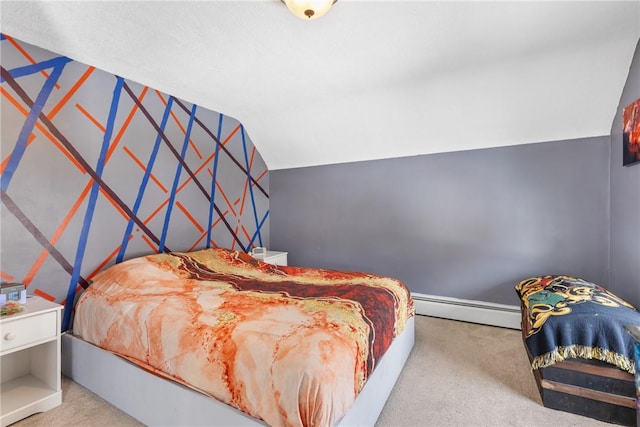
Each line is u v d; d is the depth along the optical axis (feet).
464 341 8.60
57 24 5.94
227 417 4.24
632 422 5.15
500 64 7.62
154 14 5.68
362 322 5.16
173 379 4.89
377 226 11.90
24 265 6.54
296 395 3.71
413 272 11.30
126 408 5.57
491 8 5.63
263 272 8.72
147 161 8.88
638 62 6.72
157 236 9.16
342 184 12.52
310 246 13.30
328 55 7.22
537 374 6.40
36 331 5.60
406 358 7.43
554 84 7.91
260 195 13.53
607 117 8.32
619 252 7.97
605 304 6.06
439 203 10.80
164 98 9.32
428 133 10.26
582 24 6.13
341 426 4.08
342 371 4.04
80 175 7.43
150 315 5.50
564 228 9.14
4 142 6.29
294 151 12.78
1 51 6.24
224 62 7.50
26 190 6.57
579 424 5.30
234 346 4.40
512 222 9.77
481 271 10.23
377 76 8.28
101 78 7.80
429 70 7.95
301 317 4.99
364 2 5.43
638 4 5.55
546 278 8.39
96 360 6.12
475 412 5.64
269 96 9.64
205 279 7.58
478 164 10.17
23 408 5.41
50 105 6.91
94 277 7.38
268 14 5.73
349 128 10.98
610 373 5.28
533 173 9.46
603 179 8.65
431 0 5.40
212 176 11.00
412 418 5.48
